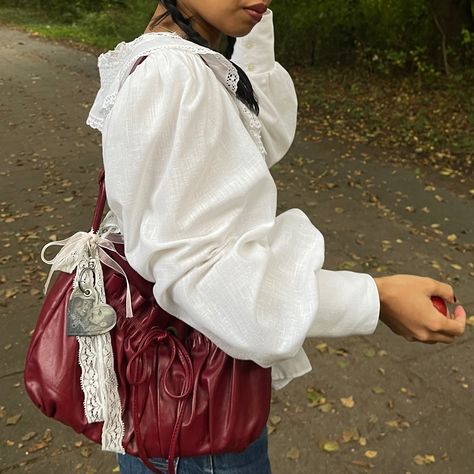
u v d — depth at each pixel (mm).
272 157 1349
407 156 6645
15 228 4895
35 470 2463
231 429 1033
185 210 912
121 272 1091
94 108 1128
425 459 2512
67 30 18109
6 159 6723
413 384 2969
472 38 9523
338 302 958
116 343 1073
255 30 1334
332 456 2529
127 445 1058
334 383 2969
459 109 8398
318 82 10664
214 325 898
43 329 1124
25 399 2879
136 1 12477
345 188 5688
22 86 10680
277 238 983
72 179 6051
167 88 923
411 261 4242
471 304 3695
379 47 11133
